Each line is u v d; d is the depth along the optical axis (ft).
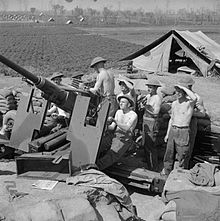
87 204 17.95
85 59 112.37
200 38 78.38
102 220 18.37
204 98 47.91
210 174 21.20
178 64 76.64
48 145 23.35
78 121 22.54
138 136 30.22
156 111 26.63
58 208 17.42
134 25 406.62
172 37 73.67
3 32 249.34
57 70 83.56
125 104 24.63
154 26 380.99
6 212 16.87
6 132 29.58
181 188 20.08
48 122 29.12
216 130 27.71
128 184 24.02
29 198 18.48
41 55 123.54
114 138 24.77
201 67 68.59
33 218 16.61
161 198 21.61
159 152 29.53
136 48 150.30
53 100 23.62
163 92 34.14
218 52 73.41
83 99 22.71
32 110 26.45
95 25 398.83
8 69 76.84
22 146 25.62
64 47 154.40
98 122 22.16
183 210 17.94
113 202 19.70
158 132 27.45
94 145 21.99
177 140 24.48
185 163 25.12
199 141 27.48
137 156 29.27
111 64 91.20
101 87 28.14
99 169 23.63
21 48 146.72
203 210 17.70
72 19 517.55
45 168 22.50
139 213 21.84
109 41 185.47
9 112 29.84
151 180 23.35
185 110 24.20
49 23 430.61
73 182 20.42
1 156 27.71
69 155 21.95
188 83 24.27
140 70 73.72
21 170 22.35
